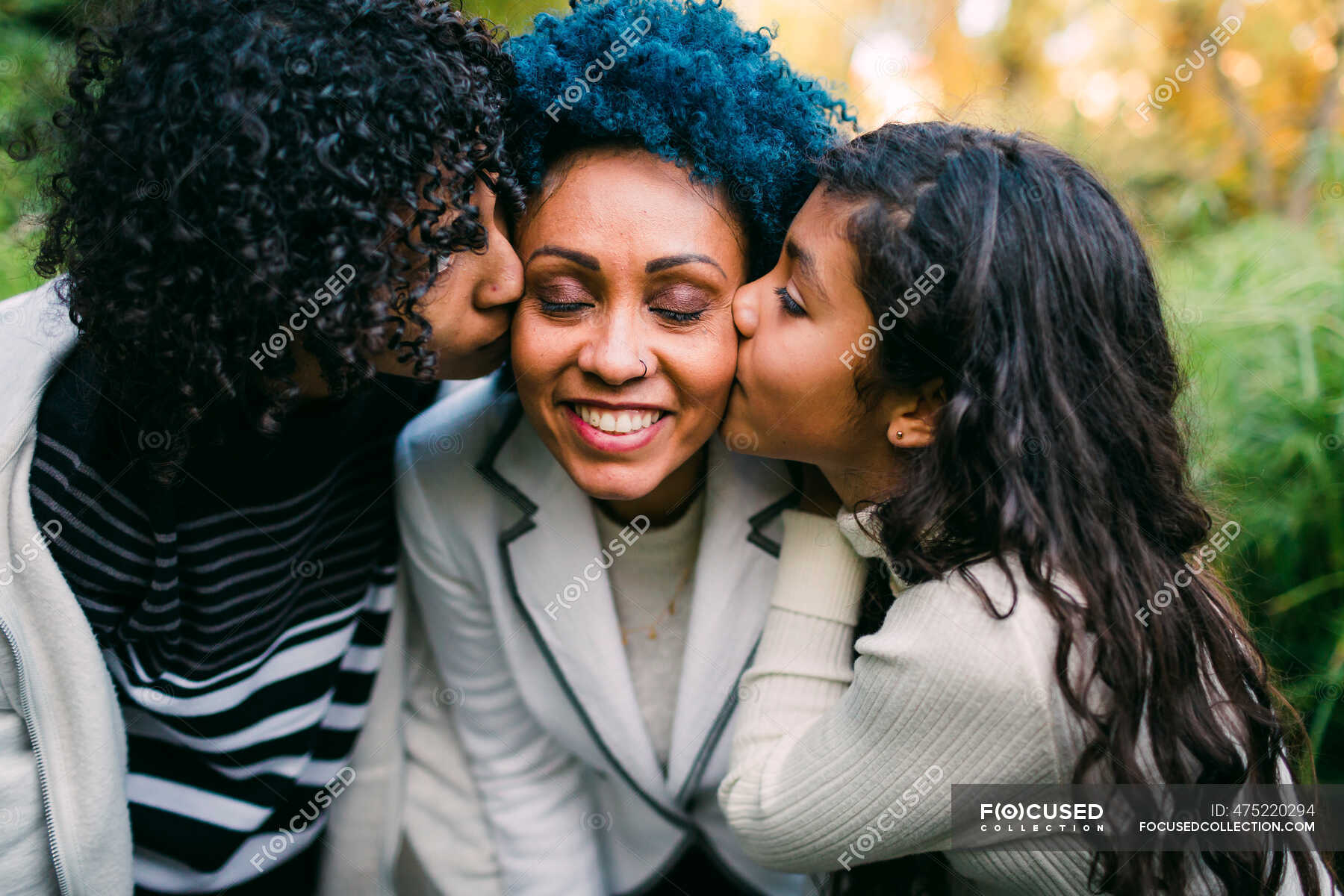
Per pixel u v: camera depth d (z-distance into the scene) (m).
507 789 1.52
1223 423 1.69
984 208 1.02
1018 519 1.02
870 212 1.01
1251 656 1.23
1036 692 0.99
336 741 1.41
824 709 1.20
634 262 1.01
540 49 1.07
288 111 0.88
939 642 1.01
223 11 0.89
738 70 1.05
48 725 1.05
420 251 0.94
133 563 1.08
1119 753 1.00
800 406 1.09
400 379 1.28
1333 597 1.64
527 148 1.07
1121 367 1.08
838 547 1.23
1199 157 3.19
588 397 1.06
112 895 1.15
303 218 0.90
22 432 1.00
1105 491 1.07
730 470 1.29
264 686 1.25
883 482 1.16
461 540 1.35
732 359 1.09
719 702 1.35
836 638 1.22
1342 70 3.18
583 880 1.53
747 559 1.31
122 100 0.91
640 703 1.44
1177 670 1.06
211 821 1.30
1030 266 1.03
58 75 1.16
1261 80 3.61
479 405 1.33
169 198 0.89
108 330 0.96
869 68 2.83
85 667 1.05
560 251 1.02
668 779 1.40
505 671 1.47
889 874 1.35
